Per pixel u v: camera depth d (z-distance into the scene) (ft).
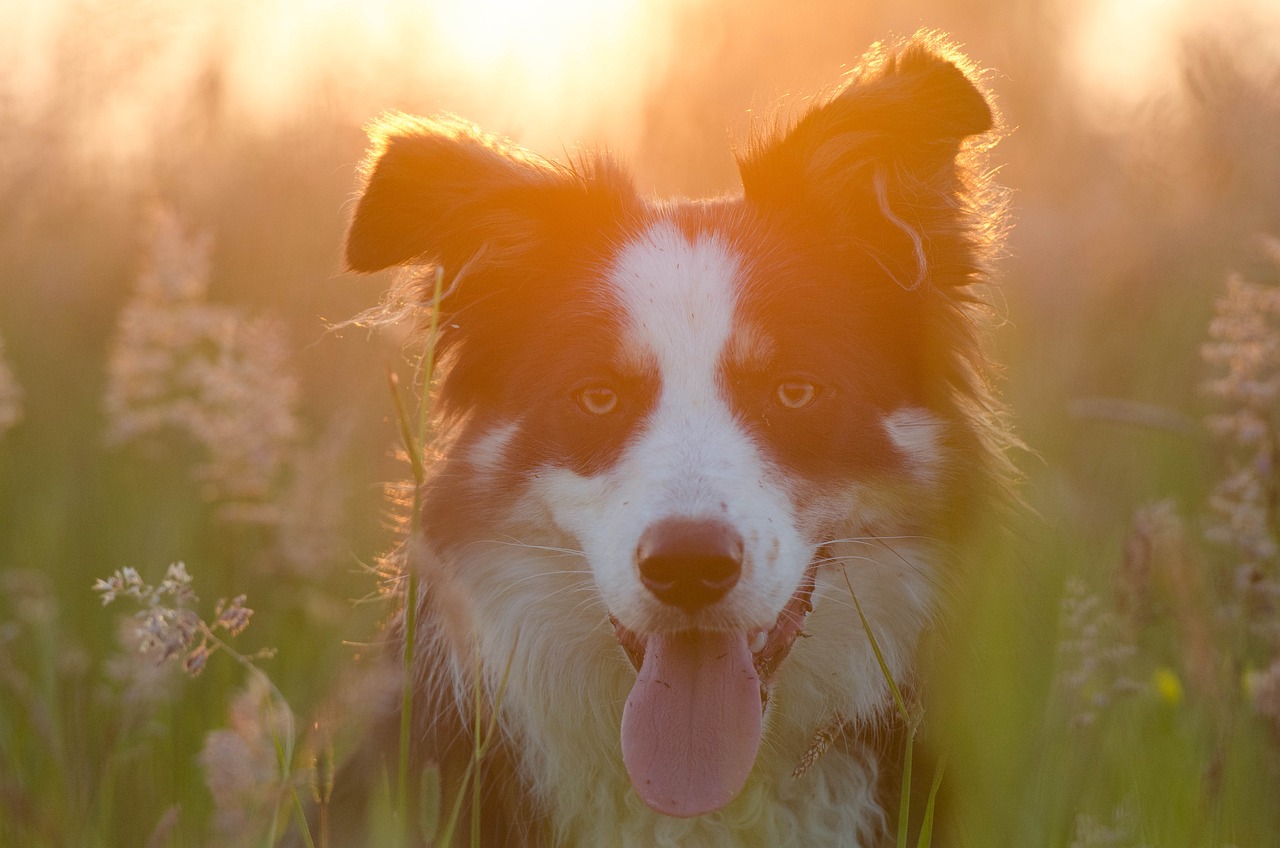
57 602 17.15
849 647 11.33
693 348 10.75
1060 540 15.74
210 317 17.80
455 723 11.37
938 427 11.53
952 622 11.69
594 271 11.35
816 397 10.87
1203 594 12.94
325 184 22.65
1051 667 13.33
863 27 22.79
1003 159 26.55
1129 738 12.66
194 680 15.08
